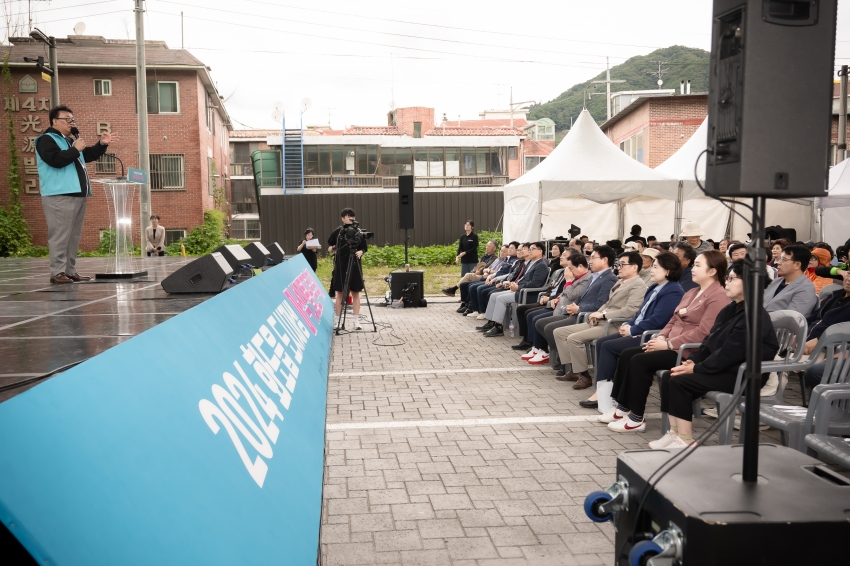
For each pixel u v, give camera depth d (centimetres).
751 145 195
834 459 336
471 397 632
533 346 828
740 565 181
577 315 720
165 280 457
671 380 451
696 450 241
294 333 585
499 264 1198
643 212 1792
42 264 961
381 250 2348
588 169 1358
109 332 269
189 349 279
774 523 181
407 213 1392
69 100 2511
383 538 334
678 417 448
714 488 204
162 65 2512
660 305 576
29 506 135
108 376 194
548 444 486
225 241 2623
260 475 269
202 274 455
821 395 367
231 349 342
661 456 234
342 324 1045
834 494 200
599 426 534
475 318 1216
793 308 595
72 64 2450
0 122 2450
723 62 207
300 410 419
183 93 2583
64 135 566
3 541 137
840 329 404
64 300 418
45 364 200
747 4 194
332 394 646
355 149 3591
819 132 199
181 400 234
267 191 3556
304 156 3559
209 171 2938
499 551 320
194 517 194
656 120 2717
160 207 2608
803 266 603
